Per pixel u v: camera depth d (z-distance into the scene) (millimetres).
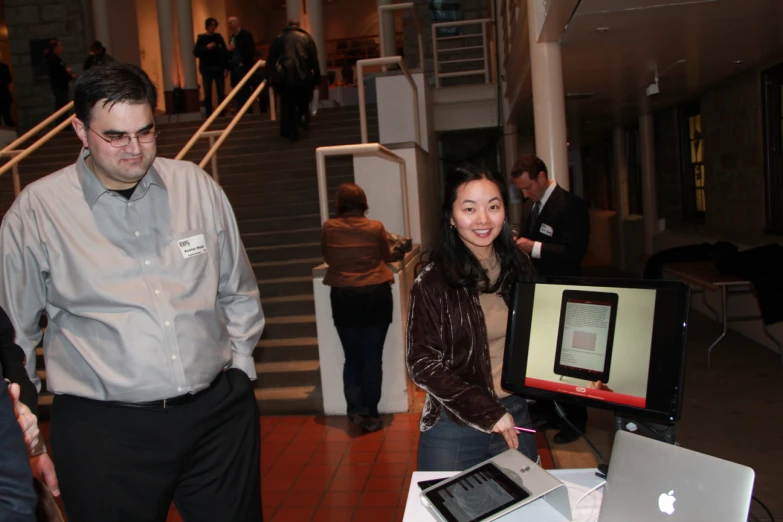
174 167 1783
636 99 6887
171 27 10867
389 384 4219
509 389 1604
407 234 4859
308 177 7039
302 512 3002
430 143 7312
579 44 4184
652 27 3803
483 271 1801
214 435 1738
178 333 1633
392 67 8062
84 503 1586
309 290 5367
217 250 1793
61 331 1641
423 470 1882
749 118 5500
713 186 6555
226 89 13266
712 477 1156
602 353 1476
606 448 3291
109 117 1491
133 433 1600
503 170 9219
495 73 9539
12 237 1604
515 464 1523
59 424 1615
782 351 4770
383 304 3801
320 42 10227
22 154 5242
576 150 14414
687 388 4457
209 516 1764
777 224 5121
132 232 1632
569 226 3182
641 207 9828
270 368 4652
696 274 5184
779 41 4281
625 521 1269
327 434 3965
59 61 9000
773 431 3588
